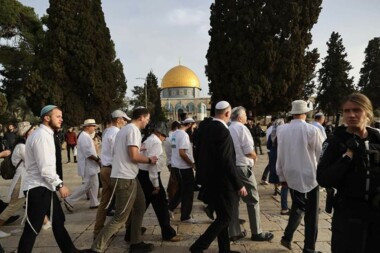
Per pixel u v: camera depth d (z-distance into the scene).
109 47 33.72
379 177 2.44
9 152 5.81
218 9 27.70
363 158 2.46
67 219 6.55
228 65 27.02
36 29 35.06
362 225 2.46
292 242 4.97
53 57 31.16
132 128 4.37
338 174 2.50
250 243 4.96
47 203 3.90
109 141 5.45
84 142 7.16
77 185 10.47
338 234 2.57
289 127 4.54
